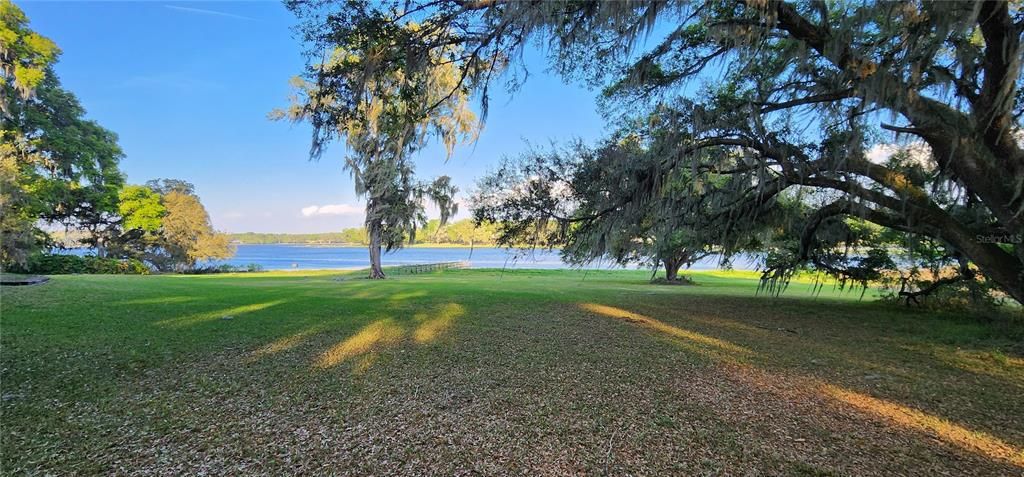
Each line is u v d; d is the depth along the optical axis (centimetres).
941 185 612
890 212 721
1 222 1600
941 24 390
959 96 509
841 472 304
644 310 1080
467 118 1126
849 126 564
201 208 3838
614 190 741
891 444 347
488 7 473
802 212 962
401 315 928
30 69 2027
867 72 471
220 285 1465
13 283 1120
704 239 1020
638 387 486
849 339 754
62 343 625
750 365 579
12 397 433
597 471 304
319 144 577
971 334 780
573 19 483
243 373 525
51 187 2297
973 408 425
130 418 391
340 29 504
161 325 762
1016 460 320
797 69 554
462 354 623
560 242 934
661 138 703
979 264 573
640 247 1114
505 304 1129
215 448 336
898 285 1209
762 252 1273
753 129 643
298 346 655
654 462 317
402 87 576
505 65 559
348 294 1277
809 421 392
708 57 725
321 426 378
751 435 362
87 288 1139
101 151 2708
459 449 337
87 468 303
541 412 412
